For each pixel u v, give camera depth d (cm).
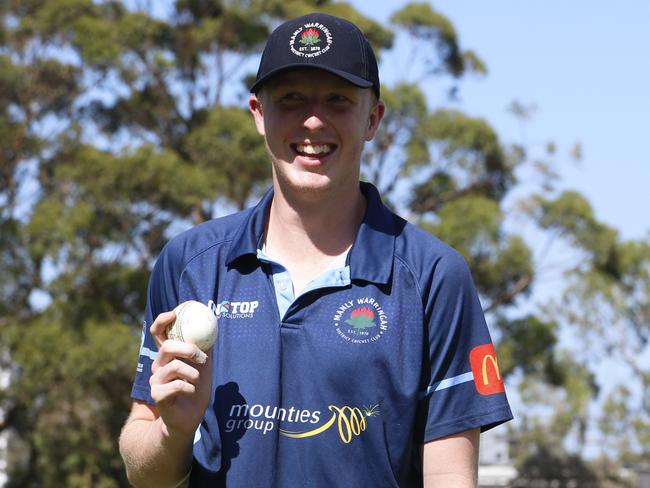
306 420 306
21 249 2006
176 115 2211
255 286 320
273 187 339
